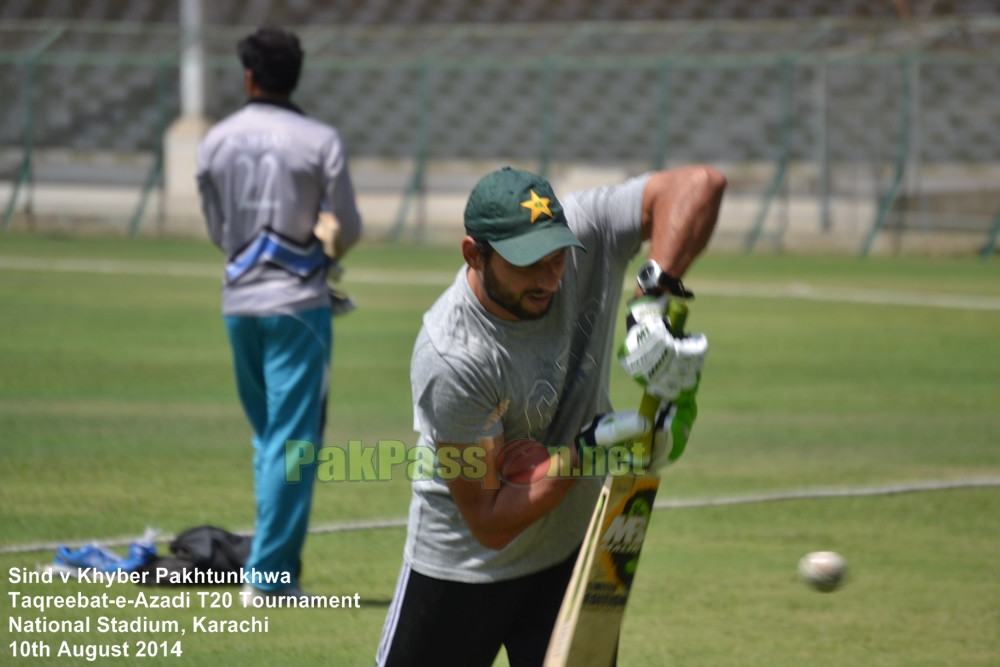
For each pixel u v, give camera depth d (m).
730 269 76.88
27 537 23.88
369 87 109.81
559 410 13.80
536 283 12.36
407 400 37.56
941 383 40.88
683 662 18.30
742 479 28.94
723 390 39.72
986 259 83.50
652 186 13.53
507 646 14.62
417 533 13.84
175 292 62.41
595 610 12.95
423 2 117.81
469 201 12.46
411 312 56.12
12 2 119.75
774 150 101.31
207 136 21.08
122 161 106.56
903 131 86.56
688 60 89.25
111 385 39.41
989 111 91.88
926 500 27.17
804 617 20.19
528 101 108.62
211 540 22.09
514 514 12.83
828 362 44.72
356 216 21.02
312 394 20.72
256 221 20.62
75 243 86.94
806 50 94.12
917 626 19.80
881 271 76.06
